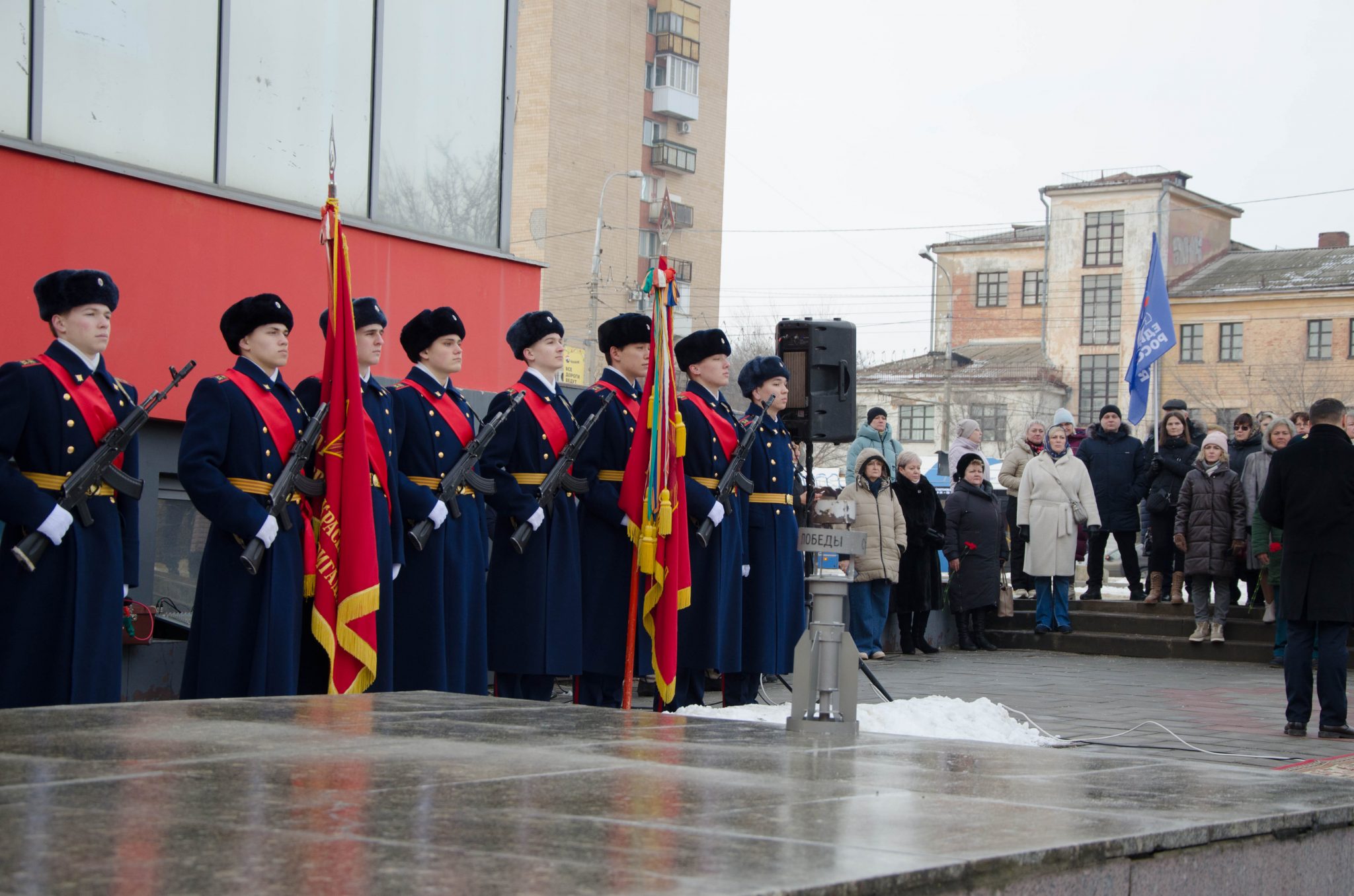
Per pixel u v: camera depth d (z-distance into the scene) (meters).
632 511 7.76
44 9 7.74
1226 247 56.56
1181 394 52.69
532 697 8.04
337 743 3.97
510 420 7.69
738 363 55.66
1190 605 14.30
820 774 3.80
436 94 10.15
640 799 3.26
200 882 2.36
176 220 8.25
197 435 6.30
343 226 9.23
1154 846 3.17
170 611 8.17
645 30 47.75
